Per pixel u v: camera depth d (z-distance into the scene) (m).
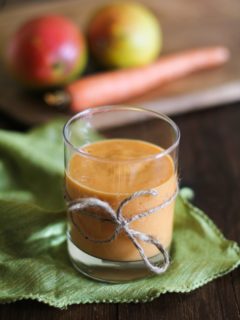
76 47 0.66
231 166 0.55
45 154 0.53
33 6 0.87
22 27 0.65
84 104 0.64
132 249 0.40
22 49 0.64
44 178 0.51
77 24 0.81
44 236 0.44
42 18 0.66
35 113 0.63
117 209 0.38
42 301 0.38
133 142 0.43
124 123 0.59
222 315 0.39
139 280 0.41
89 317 0.38
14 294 0.39
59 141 0.55
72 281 0.40
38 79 0.65
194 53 0.71
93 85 0.64
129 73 0.67
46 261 0.42
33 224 0.44
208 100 0.66
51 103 0.64
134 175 0.38
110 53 0.68
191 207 0.47
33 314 0.38
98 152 0.42
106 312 0.39
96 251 0.40
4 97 0.66
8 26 0.80
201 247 0.44
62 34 0.65
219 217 0.48
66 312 0.38
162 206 0.39
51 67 0.65
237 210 0.49
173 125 0.41
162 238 0.41
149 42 0.69
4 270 0.41
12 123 0.63
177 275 0.41
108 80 0.65
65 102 0.64
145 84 0.68
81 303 0.39
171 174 0.40
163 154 0.38
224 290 0.41
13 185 0.52
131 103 0.65
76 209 0.38
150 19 0.70
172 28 0.82
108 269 0.40
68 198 0.41
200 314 0.39
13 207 0.45
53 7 0.86
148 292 0.39
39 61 0.64
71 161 0.40
